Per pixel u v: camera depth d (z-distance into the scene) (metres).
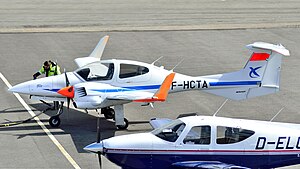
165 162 51.22
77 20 124.44
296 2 149.12
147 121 69.06
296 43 107.75
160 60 96.19
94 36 111.19
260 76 68.06
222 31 116.25
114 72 65.81
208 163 50.34
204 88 67.69
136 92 65.50
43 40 108.06
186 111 73.25
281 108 74.38
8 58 96.25
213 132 51.28
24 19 124.75
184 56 98.81
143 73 66.56
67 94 64.31
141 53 100.00
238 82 67.94
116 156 50.62
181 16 130.00
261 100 77.69
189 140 51.19
